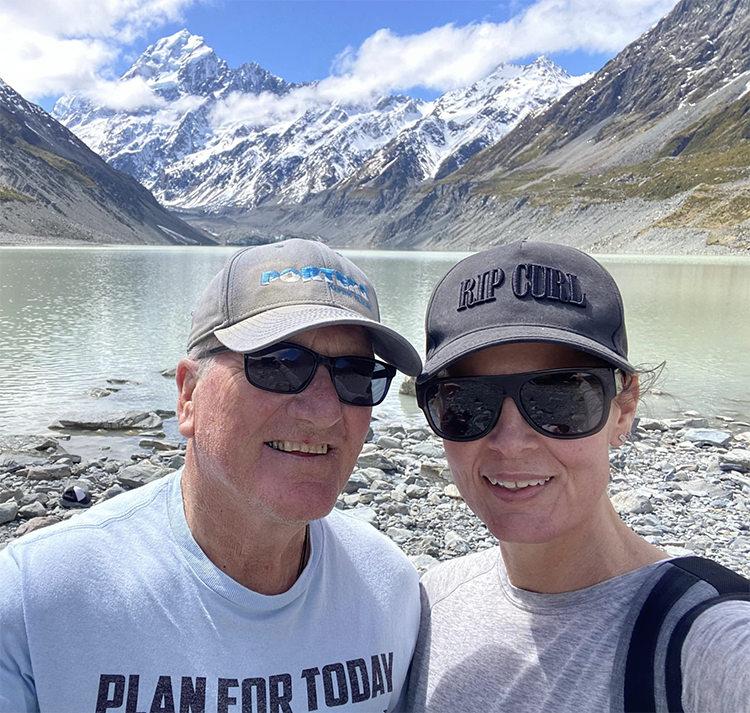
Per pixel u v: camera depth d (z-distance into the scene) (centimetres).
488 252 52
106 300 819
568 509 49
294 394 48
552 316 48
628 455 241
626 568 48
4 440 250
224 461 49
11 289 949
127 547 48
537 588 51
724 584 42
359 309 53
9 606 44
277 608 48
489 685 49
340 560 53
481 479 53
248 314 50
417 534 167
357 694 49
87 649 44
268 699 46
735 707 35
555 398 49
